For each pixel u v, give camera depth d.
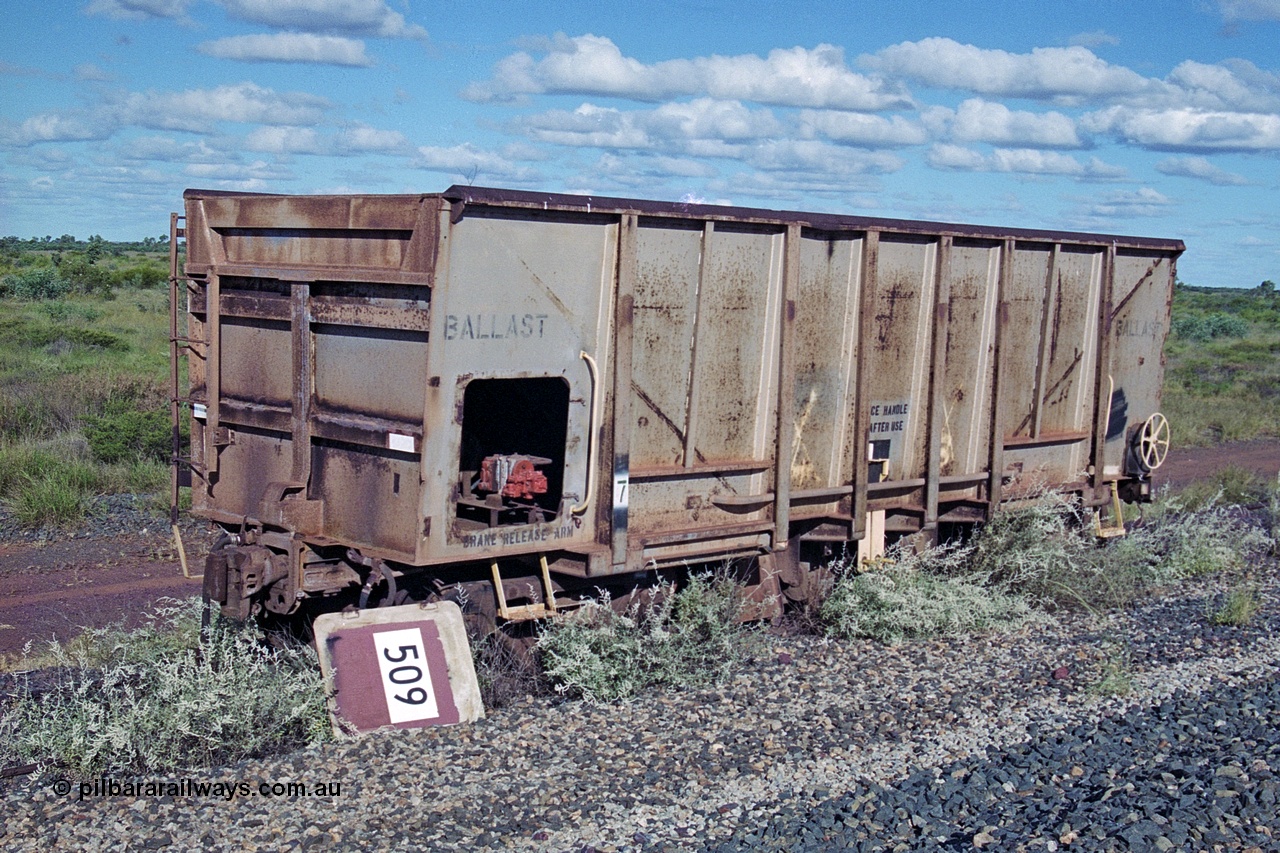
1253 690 8.12
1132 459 12.96
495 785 6.09
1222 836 5.39
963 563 11.11
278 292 7.90
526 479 7.61
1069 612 10.70
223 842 5.37
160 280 56.62
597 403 7.76
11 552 11.84
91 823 5.54
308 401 7.63
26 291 46.91
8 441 16.22
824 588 9.91
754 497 8.88
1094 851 5.23
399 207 6.98
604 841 5.48
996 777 6.33
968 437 10.84
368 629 7.01
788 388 8.90
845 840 5.48
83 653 7.93
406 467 7.09
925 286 10.09
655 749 6.71
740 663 8.41
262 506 7.54
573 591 8.29
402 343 7.06
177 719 6.22
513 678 7.71
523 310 7.28
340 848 5.32
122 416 16.28
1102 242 11.88
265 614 7.98
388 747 6.55
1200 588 11.77
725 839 5.55
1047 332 11.43
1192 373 39.09
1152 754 6.73
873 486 9.88
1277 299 109.75
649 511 8.29
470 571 7.75
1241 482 18.03
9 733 6.35
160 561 11.73
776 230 8.76
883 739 7.04
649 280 8.02
